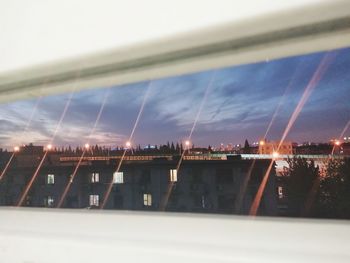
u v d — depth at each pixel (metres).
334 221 0.48
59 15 0.52
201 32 0.43
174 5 0.44
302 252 0.45
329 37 0.44
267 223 0.50
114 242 0.55
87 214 0.64
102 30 0.49
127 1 0.47
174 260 0.50
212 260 0.48
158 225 0.56
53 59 0.52
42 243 0.60
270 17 0.40
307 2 0.38
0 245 0.63
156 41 0.46
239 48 0.48
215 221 0.54
